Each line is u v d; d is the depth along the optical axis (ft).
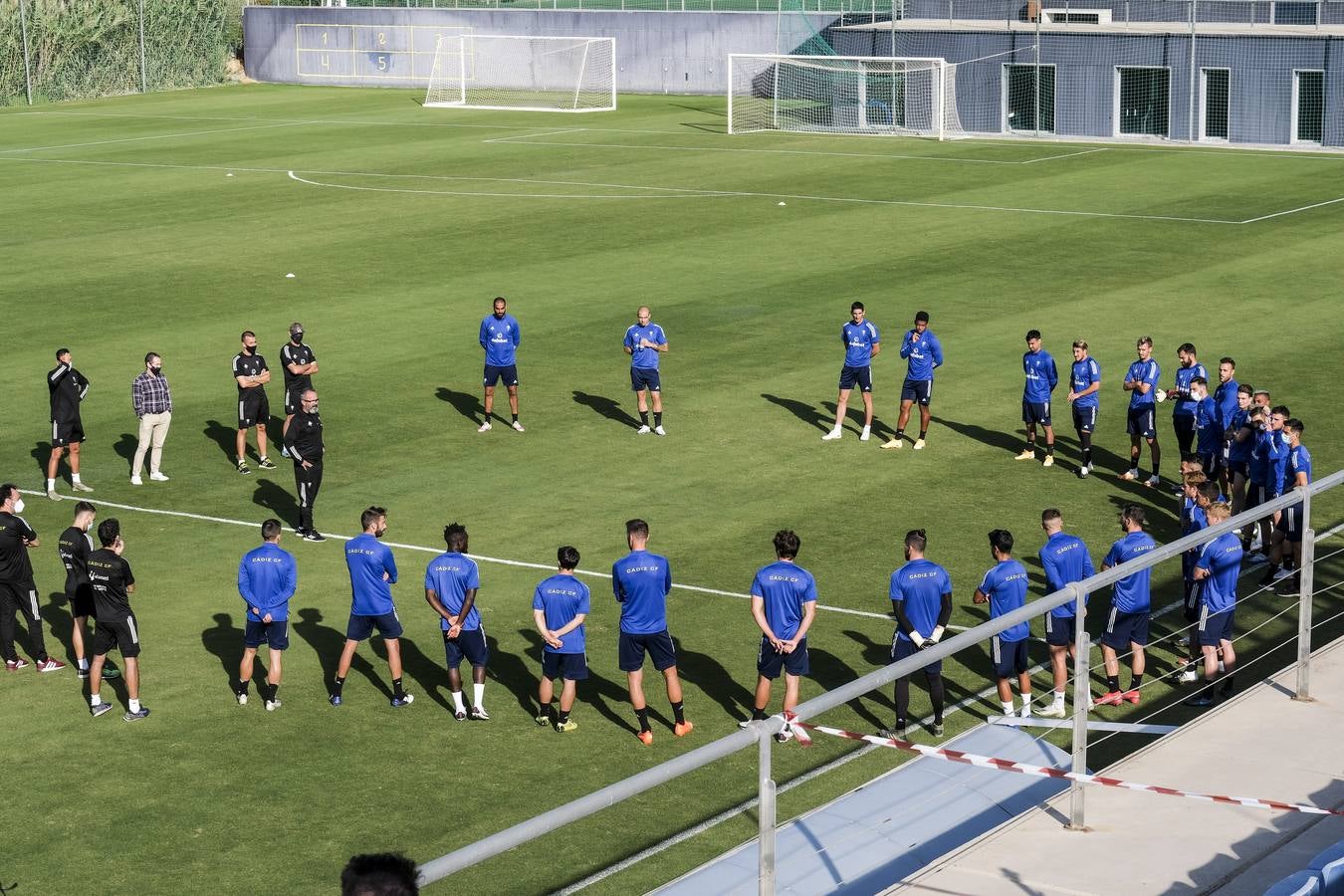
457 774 43.50
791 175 151.23
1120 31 178.81
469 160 163.84
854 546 61.00
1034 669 50.29
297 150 174.09
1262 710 36.88
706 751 22.59
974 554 60.08
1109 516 64.49
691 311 98.78
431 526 64.13
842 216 128.88
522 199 139.03
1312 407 76.69
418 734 46.09
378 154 169.68
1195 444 73.10
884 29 194.08
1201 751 34.78
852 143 176.86
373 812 41.27
